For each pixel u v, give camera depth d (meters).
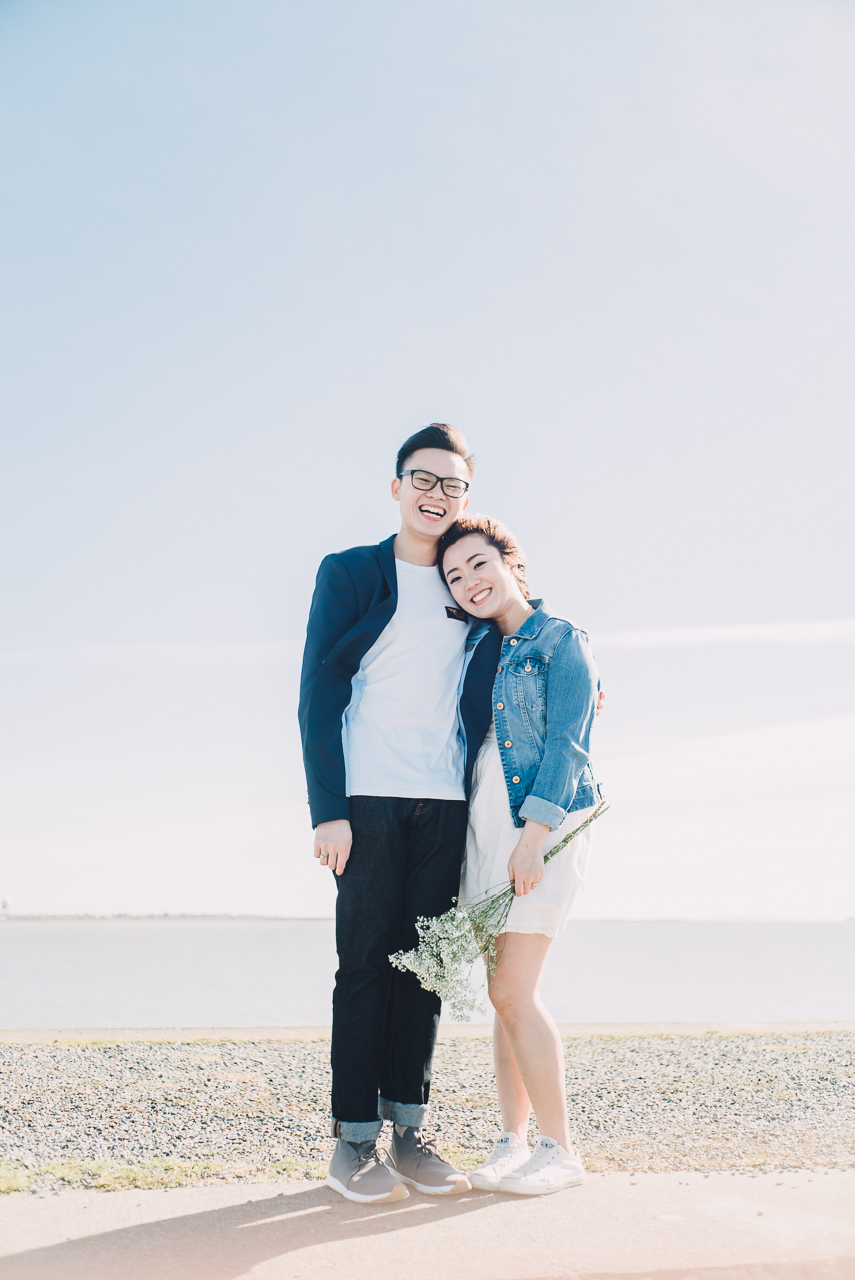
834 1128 2.55
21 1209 1.83
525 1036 2.04
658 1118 2.69
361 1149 1.96
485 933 2.00
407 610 2.27
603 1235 1.67
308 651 2.22
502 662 2.24
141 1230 1.71
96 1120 2.60
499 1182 1.96
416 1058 2.08
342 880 2.08
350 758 2.14
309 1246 1.62
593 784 2.23
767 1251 1.58
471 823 2.22
